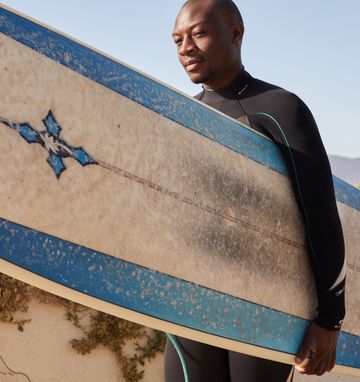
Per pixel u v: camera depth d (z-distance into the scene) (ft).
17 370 13.55
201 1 8.30
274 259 8.25
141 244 6.97
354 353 9.36
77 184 6.44
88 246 6.48
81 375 14.25
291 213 8.45
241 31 8.47
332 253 8.02
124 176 6.91
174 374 8.53
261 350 7.99
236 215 7.95
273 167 8.35
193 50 8.32
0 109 5.96
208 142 7.88
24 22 6.56
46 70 6.48
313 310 8.59
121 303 6.75
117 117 7.03
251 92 8.43
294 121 8.01
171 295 7.22
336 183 9.77
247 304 7.93
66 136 6.45
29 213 6.01
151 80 7.65
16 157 5.97
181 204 7.43
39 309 13.88
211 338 7.57
